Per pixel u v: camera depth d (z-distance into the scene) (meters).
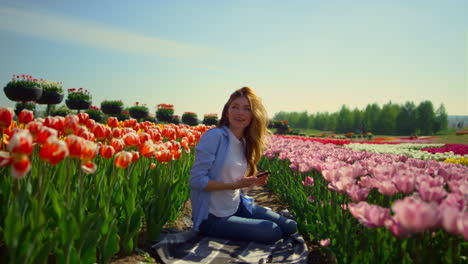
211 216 3.04
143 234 2.98
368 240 1.98
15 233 1.57
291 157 4.44
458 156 7.63
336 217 2.38
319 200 3.03
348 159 3.70
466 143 27.31
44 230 1.86
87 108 15.85
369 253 1.91
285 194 4.39
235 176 3.07
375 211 1.59
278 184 4.97
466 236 1.29
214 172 3.00
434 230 1.72
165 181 2.91
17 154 1.45
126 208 2.40
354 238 2.19
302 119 128.50
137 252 2.57
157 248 2.64
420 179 2.01
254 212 3.29
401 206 1.34
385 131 90.56
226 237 3.02
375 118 93.56
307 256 2.71
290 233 3.18
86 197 2.20
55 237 1.67
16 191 1.97
